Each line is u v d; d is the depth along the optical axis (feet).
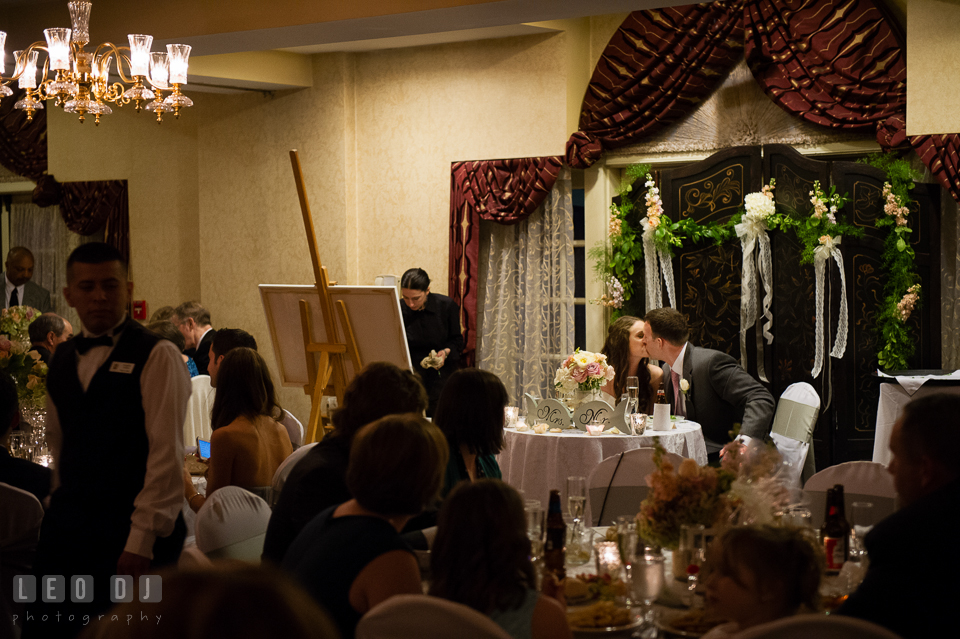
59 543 8.41
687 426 15.70
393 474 6.47
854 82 19.07
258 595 2.37
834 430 19.02
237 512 9.23
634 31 21.54
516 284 22.94
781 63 19.76
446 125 23.08
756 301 19.71
